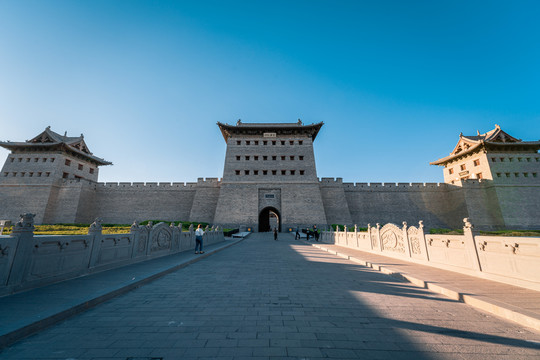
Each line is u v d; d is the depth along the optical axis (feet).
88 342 9.96
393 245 35.17
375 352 9.36
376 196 133.59
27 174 118.21
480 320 12.61
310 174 132.67
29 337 10.27
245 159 135.85
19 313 11.77
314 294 17.16
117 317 12.68
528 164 116.16
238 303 15.08
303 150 138.51
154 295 16.71
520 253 17.72
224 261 32.99
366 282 20.90
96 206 130.82
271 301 15.55
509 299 14.61
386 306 14.73
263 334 10.80
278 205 126.72
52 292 15.46
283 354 9.14
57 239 18.11
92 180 138.92
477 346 9.85
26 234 15.81
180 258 32.45
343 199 130.62
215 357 8.89
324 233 76.38
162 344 9.83
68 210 116.98
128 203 132.26
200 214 127.95
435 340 10.37
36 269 16.53
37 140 124.36
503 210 109.40
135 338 10.34
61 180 121.60
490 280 19.75
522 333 11.05
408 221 127.75
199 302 15.28
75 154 130.82
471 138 136.26
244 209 123.13
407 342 10.18
